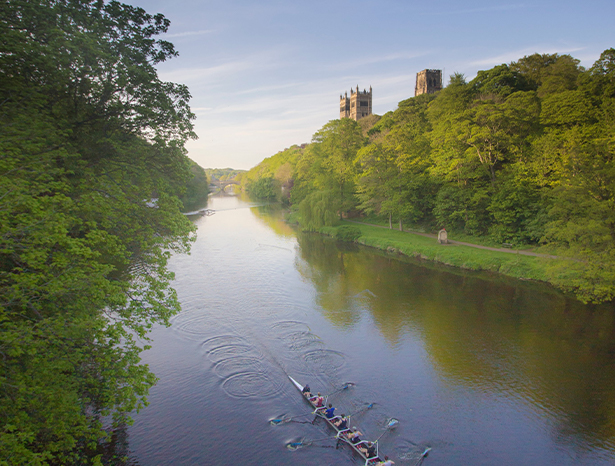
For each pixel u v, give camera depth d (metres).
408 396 22.08
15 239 13.13
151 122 23.55
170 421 19.72
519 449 18.14
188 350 26.81
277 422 19.80
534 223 48.84
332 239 69.62
